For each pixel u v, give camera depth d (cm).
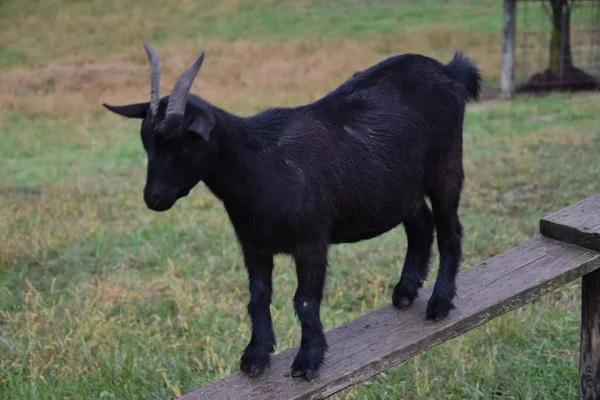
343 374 350
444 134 396
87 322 574
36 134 1305
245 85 1595
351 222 371
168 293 659
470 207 840
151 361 526
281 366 369
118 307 634
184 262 727
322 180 349
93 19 2162
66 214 880
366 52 1816
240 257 734
